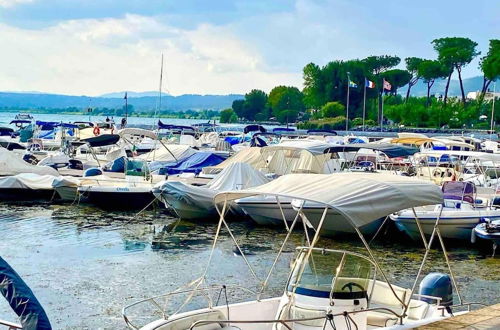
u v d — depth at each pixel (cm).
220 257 2028
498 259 2070
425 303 1173
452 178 3138
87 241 2236
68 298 1568
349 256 1039
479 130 9431
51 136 5509
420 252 2158
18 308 859
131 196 2862
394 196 1075
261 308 1162
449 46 12412
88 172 3272
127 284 1698
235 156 3378
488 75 10844
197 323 983
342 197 1062
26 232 2362
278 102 14612
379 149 2930
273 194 1107
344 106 12481
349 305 1019
